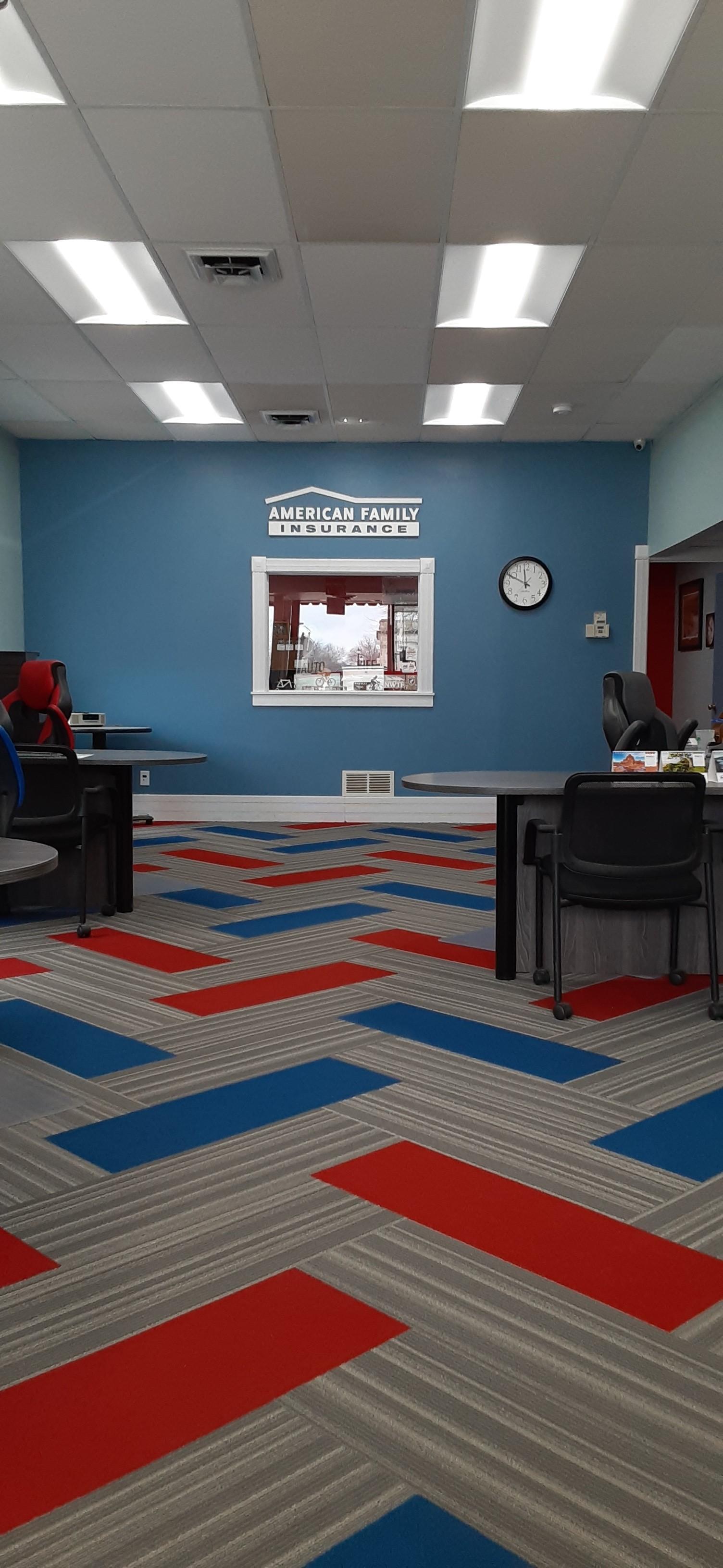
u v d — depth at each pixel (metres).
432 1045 2.95
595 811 3.14
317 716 8.38
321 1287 1.70
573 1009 3.32
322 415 7.41
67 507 8.22
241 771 8.42
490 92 3.54
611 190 4.18
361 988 3.55
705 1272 1.75
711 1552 1.17
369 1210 1.96
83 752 5.09
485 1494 1.25
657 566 11.20
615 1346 1.54
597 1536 1.19
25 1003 3.38
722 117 3.66
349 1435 1.35
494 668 8.29
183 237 4.60
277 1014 3.25
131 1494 1.24
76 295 5.30
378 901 5.13
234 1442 1.33
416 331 5.75
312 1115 2.43
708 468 6.82
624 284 5.10
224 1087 2.62
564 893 3.24
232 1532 1.19
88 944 4.23
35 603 8.29
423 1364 1.50
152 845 7.14
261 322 5.63
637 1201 2.01
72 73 3.42
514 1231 1.89
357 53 3.32
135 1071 2.74
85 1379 1.46
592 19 3.19
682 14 3.16
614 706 4.16
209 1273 1.74
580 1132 2.34
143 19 3.15
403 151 3.88
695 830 3.17
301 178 4.09
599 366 6.31
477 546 8.22
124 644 8.31
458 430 7.80
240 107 3.60
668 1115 2.44
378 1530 1.19
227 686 8.35
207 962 3.92
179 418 7.55
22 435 8.04
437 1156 2.21
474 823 8.42
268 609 8.33
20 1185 2.08
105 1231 1.89
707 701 10.16
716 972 3.25
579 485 8.15
